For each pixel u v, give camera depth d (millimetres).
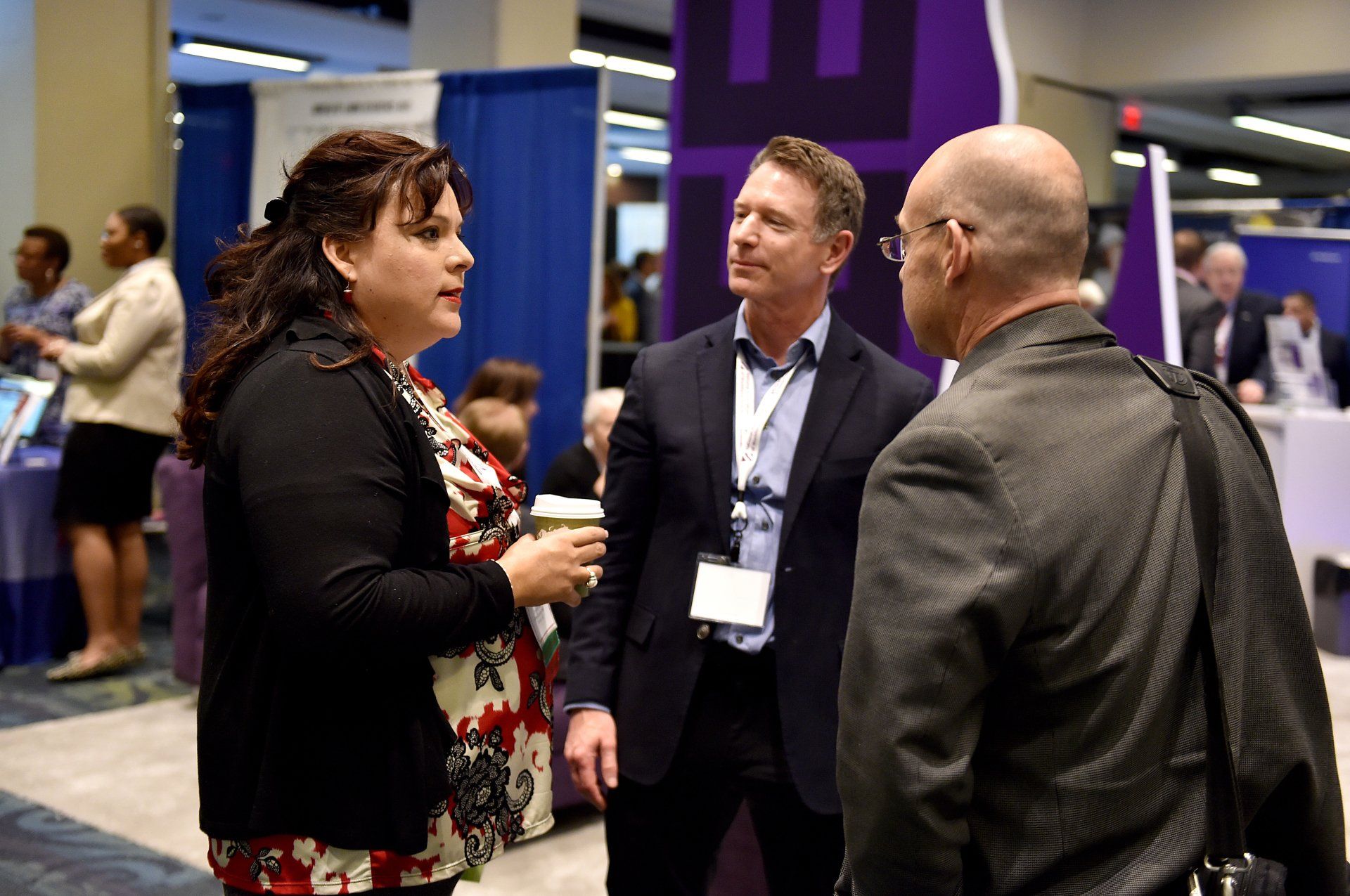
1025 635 1000
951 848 1003
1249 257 7109
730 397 1790
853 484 1717
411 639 1115
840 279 3117
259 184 5727
